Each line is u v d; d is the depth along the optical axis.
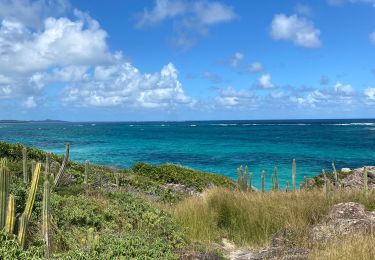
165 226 10.34
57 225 8.87
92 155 47.97
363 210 10.38
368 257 7.37
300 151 54.44
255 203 12.13
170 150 57.22
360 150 54.91
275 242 9.86
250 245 10.67
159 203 14.28
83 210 9.81
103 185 16.20
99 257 7.49
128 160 44.12
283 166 39.06
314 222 10.88
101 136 97.06
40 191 10.05
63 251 7.96
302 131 120.75
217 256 9.13
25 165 11.88
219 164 41.50
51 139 79.31
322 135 96.12
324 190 14.07
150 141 78.19
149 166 22.95
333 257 7.57
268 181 30.27
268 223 11.05
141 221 10.28
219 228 11.53
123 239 8.60
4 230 7.23
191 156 48.97
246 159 45.44
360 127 152.12
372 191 13.73
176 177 21.91
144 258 7.90
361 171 20.92
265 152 53.53
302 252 8.83
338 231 9.48
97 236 7.94
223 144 69.38
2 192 7.29
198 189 20.78
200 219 11.48
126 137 93.12
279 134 104.06
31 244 7.55
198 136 98.00
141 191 17.30
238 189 16.28
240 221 11.55
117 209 10.62
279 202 12.11
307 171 35.56
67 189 12.54
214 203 12.49
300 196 12.88
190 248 9.52
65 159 13.56
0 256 6.61
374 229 9.11
